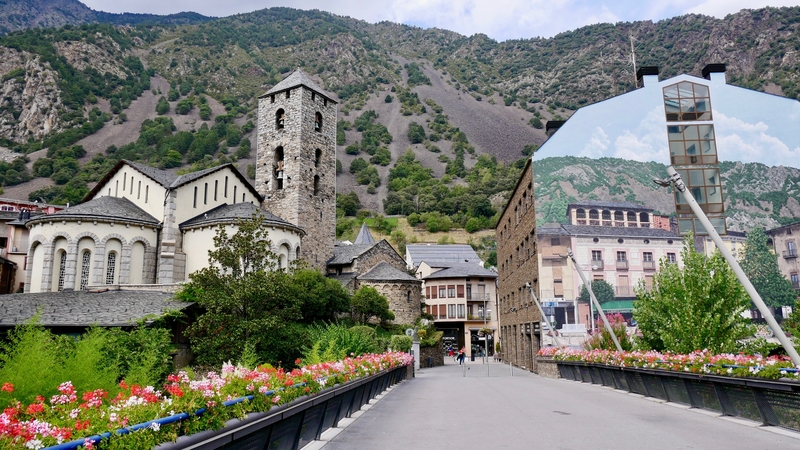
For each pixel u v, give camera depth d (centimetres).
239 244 3111
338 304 4984
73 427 515
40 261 4059
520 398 2044
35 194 15688
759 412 1297
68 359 1229
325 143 6119
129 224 4238
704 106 3872
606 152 3931
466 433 1215
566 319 3769
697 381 1580
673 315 2264
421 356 5762
